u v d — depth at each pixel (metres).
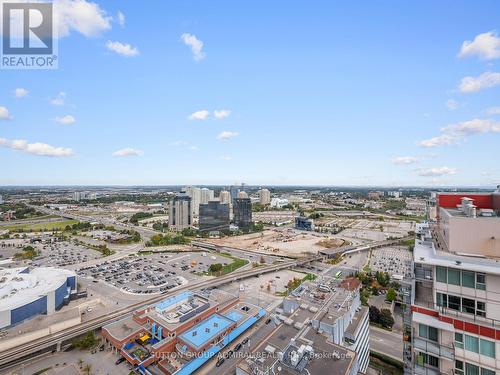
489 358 27.56
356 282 136.62
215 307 108.50
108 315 113.00
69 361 88.19
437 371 31.20
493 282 28.02
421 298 34.91
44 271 136.75
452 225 32.28
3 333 93.75
